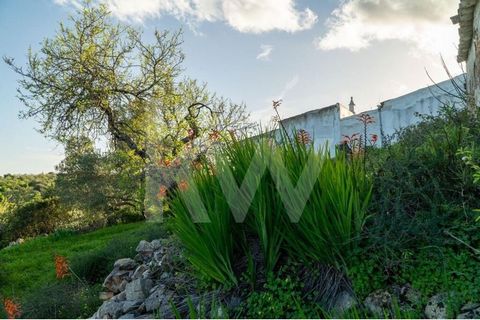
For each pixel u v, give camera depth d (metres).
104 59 16.38
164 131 14.07
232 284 3.83
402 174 3.82
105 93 15.61
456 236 3.37
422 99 12.27
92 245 11.38
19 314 6.14
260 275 3.83
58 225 18.62
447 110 4.97
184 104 15.41
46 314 6.01
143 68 16.69
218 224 3.87
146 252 6.66
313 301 3.46
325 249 3.57
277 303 3.46
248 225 4.09
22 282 8.80
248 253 3.78
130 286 4.89
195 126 11.31
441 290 3.13
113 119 15.78
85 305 5.99
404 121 12.50
